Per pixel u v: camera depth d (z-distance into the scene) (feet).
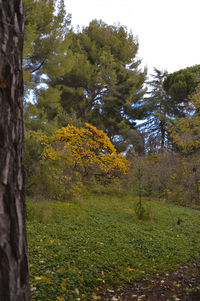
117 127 80.69
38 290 10.32
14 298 4.69
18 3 5.43
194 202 39.29
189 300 10.13
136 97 83.30
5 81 4.97
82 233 19.54
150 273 14.01
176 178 43.88
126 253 16.51
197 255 16.49
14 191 5.00
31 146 30.22
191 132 47.16
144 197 42.93
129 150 70.18
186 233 22.38
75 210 26.84
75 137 43.14
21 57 5.54
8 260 4.67
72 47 78.74
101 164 46.14
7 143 4.92
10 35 5.17
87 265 13.64
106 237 19.31
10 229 4.79
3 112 4.91
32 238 17.04
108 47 77.61
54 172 32.99
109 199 38.50
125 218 26.35
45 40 43.65
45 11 44.50
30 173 29.40
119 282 12.42
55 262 13.53
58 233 18.86
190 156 50.70
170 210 32.09
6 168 4.86
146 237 20.13
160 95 90.48
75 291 10.68
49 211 23.72
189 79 80.18
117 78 77.66
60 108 58.80
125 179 50.01
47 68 46.65
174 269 14.78
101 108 80.02
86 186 44.19
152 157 52.42
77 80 72.49
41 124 41.68
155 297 11.07
